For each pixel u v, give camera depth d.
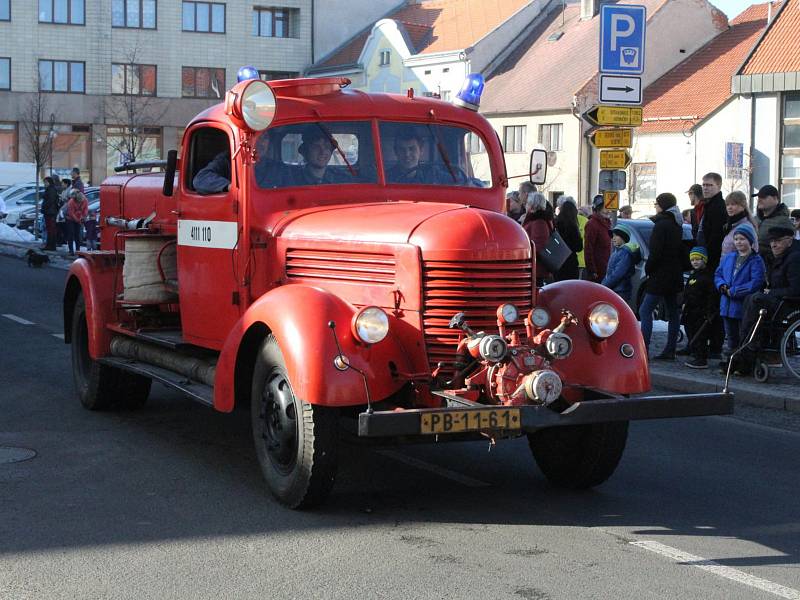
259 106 7.11
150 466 7.60
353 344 6.21
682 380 11.50
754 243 11.60
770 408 10.48
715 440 8.99
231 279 7.57
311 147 7.54
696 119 46.38
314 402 6.07
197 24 64.81
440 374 6.35
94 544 5.87
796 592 5.26
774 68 40.69
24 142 62.09
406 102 7.84
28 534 6.04
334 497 6.91
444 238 6.33
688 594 5.21
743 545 6.04
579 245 14.13
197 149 8.12
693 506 6.86
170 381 7.76
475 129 8.02
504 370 6.14
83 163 63.22
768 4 52.75
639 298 16.80
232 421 9.19
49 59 62.22
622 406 6.11
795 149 41.03
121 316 9.14
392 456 8.13
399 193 7.68
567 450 7.18
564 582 5.34
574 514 6.62
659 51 50.69
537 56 56.62
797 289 11.20
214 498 6.80
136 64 63.69
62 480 7.20
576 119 50.91
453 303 6.31
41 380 11.14
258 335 6.88
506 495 7.05
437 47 60.28
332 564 5.58
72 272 9.52
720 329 12.73
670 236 12.77
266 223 7.36
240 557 5.68
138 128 62.00
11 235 38.09
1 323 15.95
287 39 66.62
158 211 9.00
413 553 5.78
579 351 6.73
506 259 6.42
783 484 7.50
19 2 61.50
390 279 6.50
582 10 56.75
